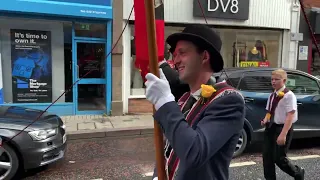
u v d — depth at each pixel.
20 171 4.47
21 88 8.07
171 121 1.24
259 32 10.06
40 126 4.21
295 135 5.62
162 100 1.27
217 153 1.36
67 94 8.42
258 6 9.70
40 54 8.14
